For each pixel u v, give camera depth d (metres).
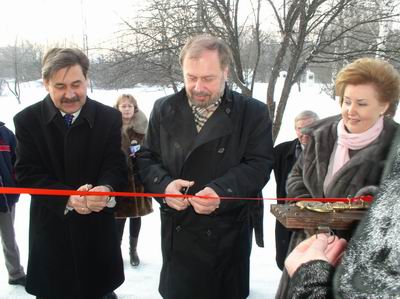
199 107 2.18
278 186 3.15
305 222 1.39
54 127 2.38
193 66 2.04
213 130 2.13
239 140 2.21
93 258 2.57
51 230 2.47
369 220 0.78
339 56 4.38
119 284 2.71
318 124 2.06
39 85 24.95
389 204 0.75
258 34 4.23
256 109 2.26
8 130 3.57
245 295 2.39
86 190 2.20
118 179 2.46
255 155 2.21
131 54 4.73
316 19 4.06
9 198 3.47
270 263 4.17
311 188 1.96
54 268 2.50
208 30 3.99
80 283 2.51
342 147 1.87
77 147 2.39
